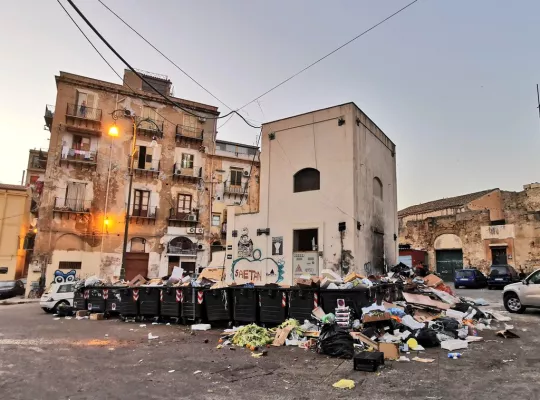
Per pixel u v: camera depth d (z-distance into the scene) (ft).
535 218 95.20
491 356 22.84
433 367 20.38
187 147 109.91
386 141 63.62
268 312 32.96
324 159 51.55
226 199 113.29
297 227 51.98
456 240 111.14
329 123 52.11
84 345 27.71
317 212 50.65
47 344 28.17
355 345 24.81
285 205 53.88
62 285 54.75
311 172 53.21
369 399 15.60
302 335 27.94
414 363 21.27
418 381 17.92
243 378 18.85
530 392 16.14
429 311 33.45
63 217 92.07
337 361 22.09
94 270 92.94
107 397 16.11
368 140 55.52
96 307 45.96
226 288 35.45
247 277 55.26
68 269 90.33
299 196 52.80
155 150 105.19
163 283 43.96
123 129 101.55
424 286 43.70
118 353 24.89
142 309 40.86
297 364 21.48
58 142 94.17
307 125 54.08
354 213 47.83
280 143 56.34
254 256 55.36
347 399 15.65
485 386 17.07
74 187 94.63
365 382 17.89
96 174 96.78
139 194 101.96
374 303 31.40
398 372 19.47
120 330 34.88
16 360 22.98
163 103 108.27
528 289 41.93
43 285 86.94
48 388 17.35
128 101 103.30
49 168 92.68
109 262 95.04
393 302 36.52
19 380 18.65
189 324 38.04
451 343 25.18
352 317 29.43
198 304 36.99
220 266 68.69
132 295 42.04
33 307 63.05
